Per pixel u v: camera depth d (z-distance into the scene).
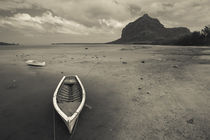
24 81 18.31
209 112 9.97
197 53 54.19
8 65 30.19
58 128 8.63
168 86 15.52
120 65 29.31
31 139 7.73
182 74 20.67
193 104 11.19
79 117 9.74
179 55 48.22
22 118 9.73
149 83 16.81
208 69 23.52
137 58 41.47
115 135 7.98
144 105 11.38
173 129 8.31
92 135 7.98
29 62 29.95
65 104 10.23
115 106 11.36
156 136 7.80
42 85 16.77
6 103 11.97
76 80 16.16
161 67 26.56
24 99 12.77
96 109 10.89
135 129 8.45
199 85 15.45
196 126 8.49
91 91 14.67
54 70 24.70
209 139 7.42
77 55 52.56
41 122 9.25
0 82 17.88
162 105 11.27
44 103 12.02
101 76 20.41
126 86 16.00
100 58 41.91
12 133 8.22
